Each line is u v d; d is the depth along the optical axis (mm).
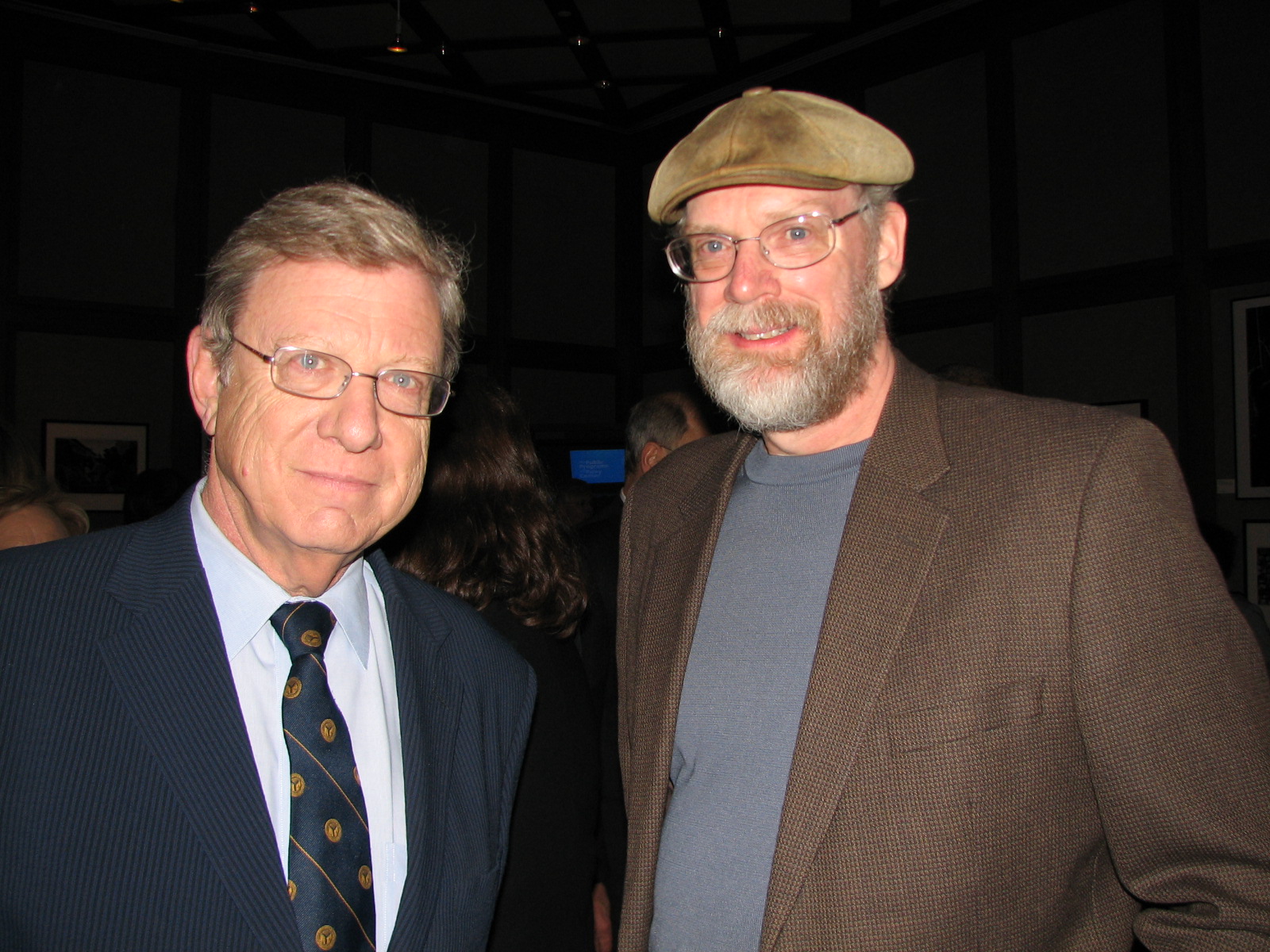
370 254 981
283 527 956
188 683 921
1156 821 970
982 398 1189
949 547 1076
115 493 5824
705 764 1197
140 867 845
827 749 1055
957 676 1026
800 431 1247
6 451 1775
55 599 931
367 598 1135
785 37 6117
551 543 1490
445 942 1018
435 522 1453
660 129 7457
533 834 1358
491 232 7129
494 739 1193
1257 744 950
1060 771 1028
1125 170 4875
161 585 970
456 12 5672
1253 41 4434
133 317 5906
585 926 1422
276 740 974
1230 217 4492
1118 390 4863
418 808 1034
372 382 981
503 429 1521
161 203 6016
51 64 5742
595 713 1625
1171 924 976
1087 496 1022
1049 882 1022
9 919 824
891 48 5934
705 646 1253
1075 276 5035
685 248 1295
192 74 6094
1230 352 4457
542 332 7363
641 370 7688
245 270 977
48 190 5723
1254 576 4320
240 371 971
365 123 6641
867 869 1017
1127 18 4879
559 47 6164
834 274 1170
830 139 1152
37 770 844
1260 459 4328
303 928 897
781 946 1036
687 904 1152
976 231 5531
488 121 7125
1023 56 5324
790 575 1219
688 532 1386
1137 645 975
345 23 5836
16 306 5605
